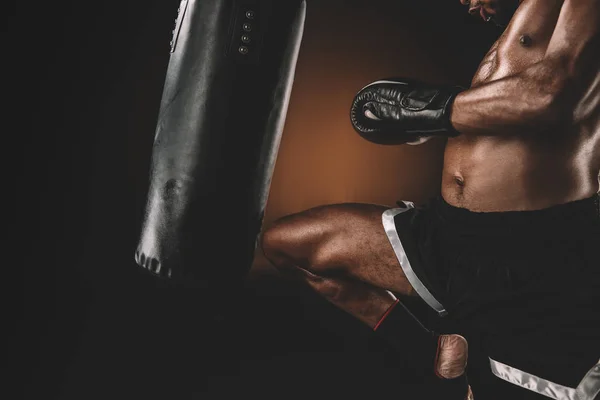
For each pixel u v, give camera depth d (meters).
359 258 1.42
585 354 1.14
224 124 1.30
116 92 3.62
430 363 1.46
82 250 3.22
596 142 1.19
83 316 2.32
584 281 1.14
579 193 1.20
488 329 1.25
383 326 1.50
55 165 3.51
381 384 1.91
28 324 2.16
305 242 1.46
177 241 1.33
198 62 1.30
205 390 1.76
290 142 4.00
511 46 1.25
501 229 1.22
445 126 1.28
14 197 3.39
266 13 1.29
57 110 3.54
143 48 3.64
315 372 1.98
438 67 4.23
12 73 3.48
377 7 4.07
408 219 1.40
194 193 1.31
